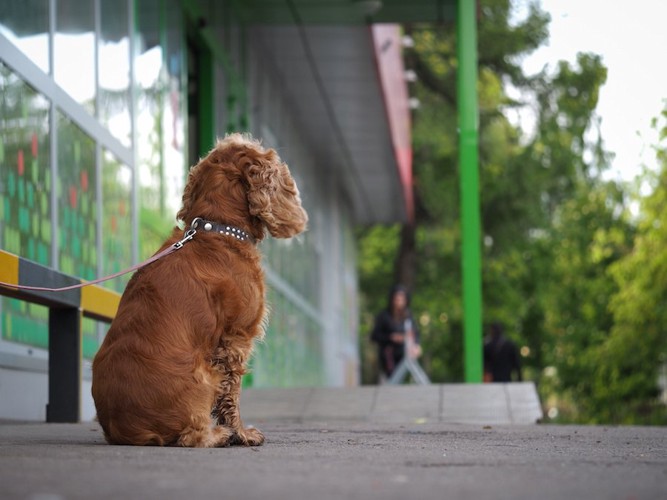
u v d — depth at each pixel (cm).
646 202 2197
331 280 2766
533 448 518
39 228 866
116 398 470
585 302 3000
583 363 2705
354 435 660
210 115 1541
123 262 1099
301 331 2214
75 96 967
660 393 2673
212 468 363
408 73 2578
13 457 402
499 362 1805
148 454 419
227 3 1631
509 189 3148
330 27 1727
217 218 502
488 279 3200
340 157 2591
